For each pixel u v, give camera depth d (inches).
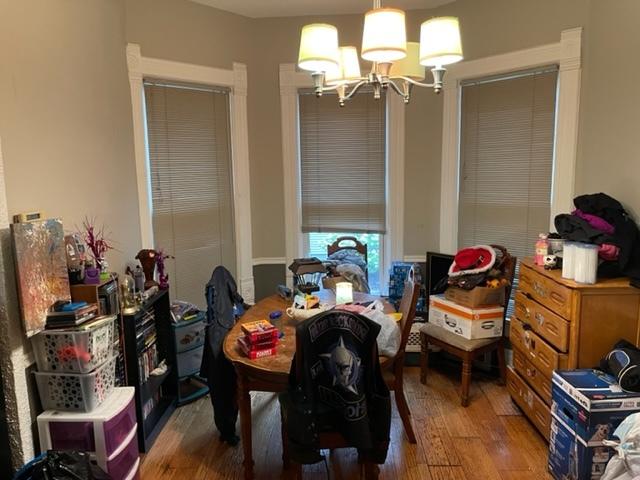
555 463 86.8
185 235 139.1
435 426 106.7
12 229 70.1
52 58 85.4
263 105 150.6
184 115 135.3
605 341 87.8
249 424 87.0
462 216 145.0
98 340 77.8
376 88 80.8
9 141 73.3
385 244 156.2
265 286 158.4
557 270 98.3
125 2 117.5
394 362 95.7
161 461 95.5
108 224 107.7
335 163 153.8
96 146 102.1
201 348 122.8
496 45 127.7
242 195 150.9
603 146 105.3
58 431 75.3
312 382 69.5
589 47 110.2
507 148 131.2
